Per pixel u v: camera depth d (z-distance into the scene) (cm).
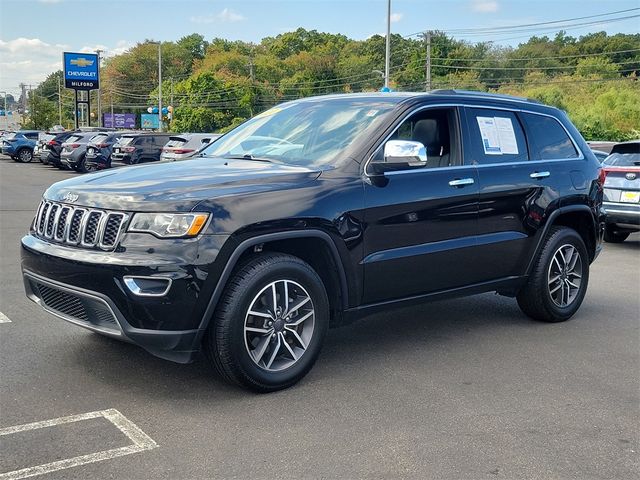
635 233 1302
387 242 469
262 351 418
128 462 333
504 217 549
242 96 9756
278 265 417
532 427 386
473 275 536
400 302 494
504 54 9925
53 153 3072
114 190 406
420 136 507
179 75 13900
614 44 9412
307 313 439
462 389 443
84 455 339
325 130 505
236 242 396
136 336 387
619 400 430
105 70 14400
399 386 446
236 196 405
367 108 513
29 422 375
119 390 424
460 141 529
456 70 9325
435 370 479
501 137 564
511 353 523
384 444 360
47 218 437
